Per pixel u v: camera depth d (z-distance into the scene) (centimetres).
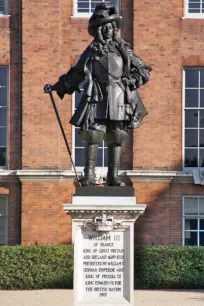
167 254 3186
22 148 3709
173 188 3716
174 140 3725
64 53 3747
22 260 3173
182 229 3709
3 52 3756
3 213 3728
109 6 1889
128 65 1864
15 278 3162
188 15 3759
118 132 1870
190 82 3762
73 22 3756
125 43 1889
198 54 3747
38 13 3741
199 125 3753
